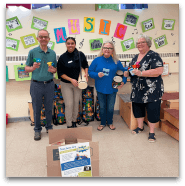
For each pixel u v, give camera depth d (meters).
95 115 2.97
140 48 2.09
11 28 2.66
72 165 1.27
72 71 2.30
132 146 2.11
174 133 2.27
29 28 2.71
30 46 2.76
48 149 1.25
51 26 2.74
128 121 2.66
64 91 2.37
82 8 2.75
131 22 2.87
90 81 2.97
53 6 2.65
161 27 2.96
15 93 2.87
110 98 2.50
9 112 2.91
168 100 2.55
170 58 2.96
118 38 2.91
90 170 1.29
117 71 2.51
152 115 2.19
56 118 2.74
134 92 2.24
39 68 2.12
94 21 2.80
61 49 2.83
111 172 1.63
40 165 1.76
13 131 2.55
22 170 1.68
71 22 2.76
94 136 2.38
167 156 1.90
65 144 1.36
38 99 2.21
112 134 2.44
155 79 2.11
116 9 2.78
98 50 2.91
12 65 2.68
